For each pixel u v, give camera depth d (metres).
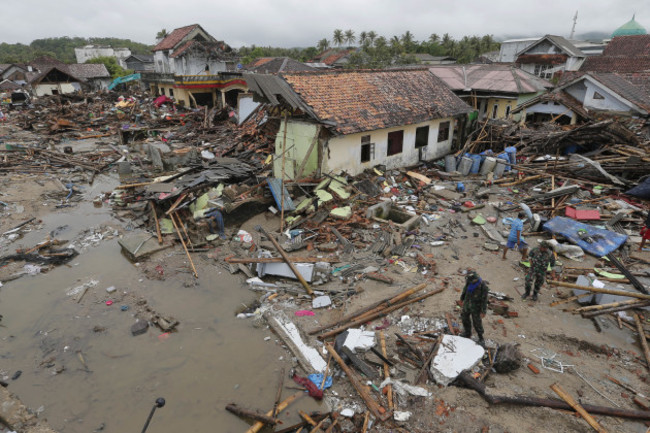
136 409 6.96
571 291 9.37
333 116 15.46
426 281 10.10
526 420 6.13
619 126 18.06
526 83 28.77
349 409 6.67
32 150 24.75
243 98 28.98
